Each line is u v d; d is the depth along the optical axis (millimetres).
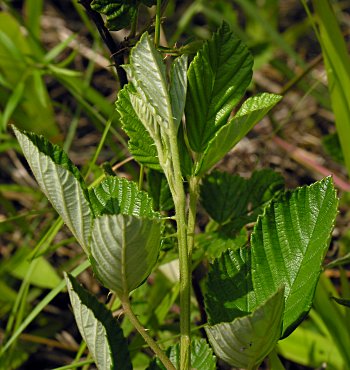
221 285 509
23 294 921
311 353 843
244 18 1479
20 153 1124
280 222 505
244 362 461
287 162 1217
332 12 806
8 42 999
